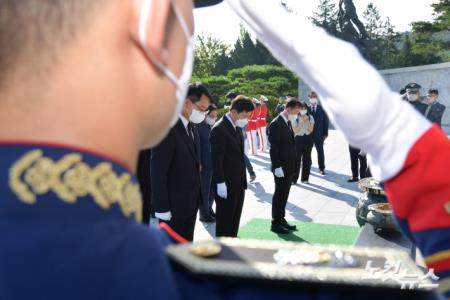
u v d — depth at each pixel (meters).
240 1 0.62
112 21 0.47
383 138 0.59
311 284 0.56
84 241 0.41
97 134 0.45
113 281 0.40
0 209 0.40
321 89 0.59
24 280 0.38
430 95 10.20
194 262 0.58
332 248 0.70
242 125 5.22
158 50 0.49
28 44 0.44
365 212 4.44
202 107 4.70
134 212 0.47
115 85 0.46
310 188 8.91
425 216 0.59
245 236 6.07
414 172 0.59
